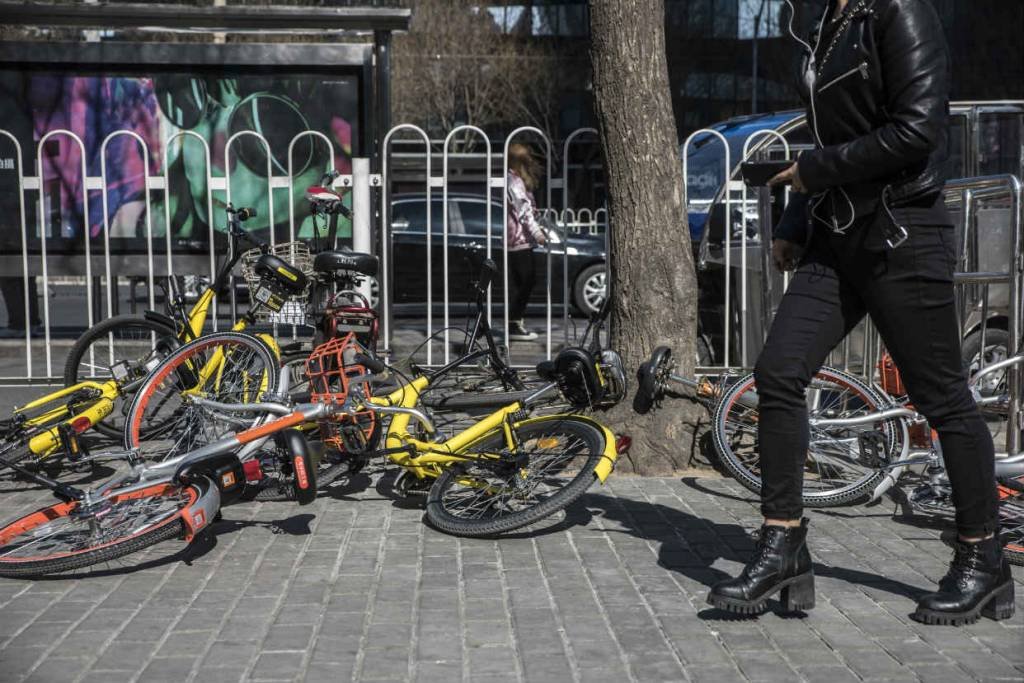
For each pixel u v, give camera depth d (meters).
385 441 5.04
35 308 10.13
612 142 5.75
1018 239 5.15
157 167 9.52
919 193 3.33
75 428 5.37
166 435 5.47
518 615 3.61
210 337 5.41
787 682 3.08
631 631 3.47
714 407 5.36
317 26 9.27
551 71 35.00
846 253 3.43
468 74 34.34
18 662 3.23
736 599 3.43
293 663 3.21
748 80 37.69
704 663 3.22
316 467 4.47
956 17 18.91
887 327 3.43
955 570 3.55
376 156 9.52
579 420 4.72
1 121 9.42
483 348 5.87
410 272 12.43
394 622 3.55
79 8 8.97
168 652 3.30
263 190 9.54
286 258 6.61
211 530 4.63
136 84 9.47
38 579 4.00
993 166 8.62
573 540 4.49
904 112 3.22
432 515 4.66
